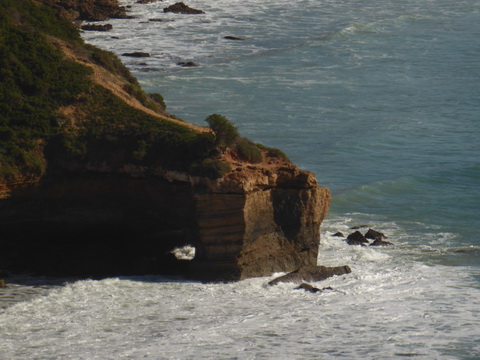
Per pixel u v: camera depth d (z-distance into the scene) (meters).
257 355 78.12
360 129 184.50
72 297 91.69
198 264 99.06
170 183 101.44
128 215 106.69
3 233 106.19
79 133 104.75
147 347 78.88
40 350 77.50
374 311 90.50
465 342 82.75
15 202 102.50
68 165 103.50
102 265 102.94
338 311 90.31
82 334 81.75
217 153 100.31
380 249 115.06
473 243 119.19
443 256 112.12
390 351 80.12
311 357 78.31
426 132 183.00
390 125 187.38
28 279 98.56
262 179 98.50
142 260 102.75
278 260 102.38
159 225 107.94
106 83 114.19
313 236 104.38
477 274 104.19
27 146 103.12
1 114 104.81
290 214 101.81
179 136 102.44
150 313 87.94
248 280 98.75
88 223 107.31
